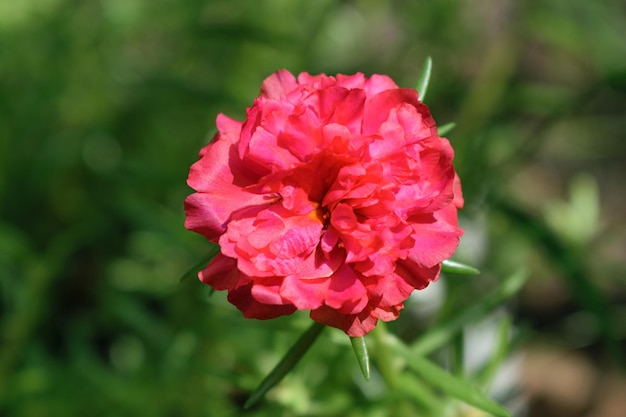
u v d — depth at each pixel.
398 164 0.21
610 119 0.41
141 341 0.33
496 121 0.34
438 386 0.23
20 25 0.36
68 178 0.39
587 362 0.44
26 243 0.34
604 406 0.42
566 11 0.35
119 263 0.35
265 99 0.21
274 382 0.22
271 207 0.21
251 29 0.33
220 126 0.21
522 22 0.35
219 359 0.30
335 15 0.37
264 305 0.20
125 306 0.31
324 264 0.21
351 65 0.38
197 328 0.30
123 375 0.32
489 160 0.33
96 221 0.35
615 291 0.44
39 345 0.32
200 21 0.36
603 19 0.35
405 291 0.20
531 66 0.51
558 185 0.52
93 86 0.38
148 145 0.39
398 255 0.20
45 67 0.36
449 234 0.21
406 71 0.38
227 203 0.21
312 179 0.21
